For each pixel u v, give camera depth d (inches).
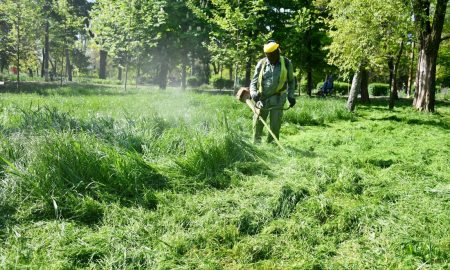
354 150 270.5
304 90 1498.5
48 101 463.8
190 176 184.2
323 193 169.2
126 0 825.5
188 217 144.2
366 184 182.9
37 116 250.7
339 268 115.1
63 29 1166.3
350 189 175.9
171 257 117.6
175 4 970.7
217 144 208.4
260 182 181.6
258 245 126.0
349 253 124.6
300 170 199.5
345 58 588.4
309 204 155.3
